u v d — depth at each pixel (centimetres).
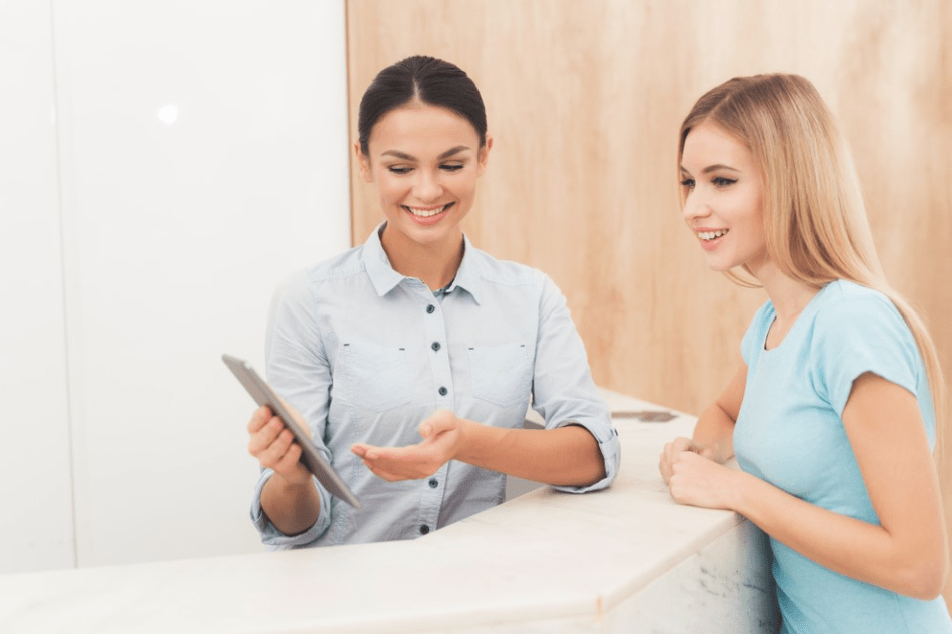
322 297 126
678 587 87
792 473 98
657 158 234
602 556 83
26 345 215
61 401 219
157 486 227
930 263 223
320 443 122
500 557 83
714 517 97
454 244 129
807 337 97
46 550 221
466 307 130
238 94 224
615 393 191
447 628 70
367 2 226
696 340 237
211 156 224
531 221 236
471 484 128
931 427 96
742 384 130
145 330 223
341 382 126
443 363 126
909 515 86
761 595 106
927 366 95
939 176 221
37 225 213
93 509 223
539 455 108
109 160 217
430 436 98
